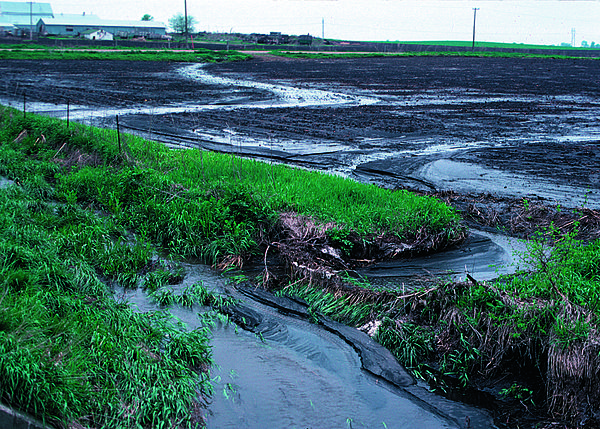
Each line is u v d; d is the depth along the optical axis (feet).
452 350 21.84
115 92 123.75
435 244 33.24
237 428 17.97
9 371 15.70
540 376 20.13
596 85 155.43
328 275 28.89
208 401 19.17
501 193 45.88
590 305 21.07
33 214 36.06
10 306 19.29
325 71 210.18
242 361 21.80
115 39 371.15
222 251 32.45
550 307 20.95
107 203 40.50
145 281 28.58
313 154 62.49
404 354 22.17
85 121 82.28
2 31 400.06
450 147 67.05
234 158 49.52
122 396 17.93
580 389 18.69
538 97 124.57
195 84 147.54
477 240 35.22
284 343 23.21
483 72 210.59
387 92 135.54
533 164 57.16
